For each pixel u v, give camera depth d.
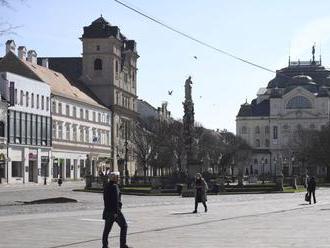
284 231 24.44
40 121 103.56
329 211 37.28
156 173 136.38
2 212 35.66
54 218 31.11
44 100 105.31
